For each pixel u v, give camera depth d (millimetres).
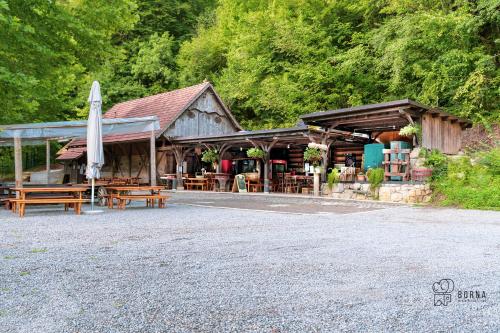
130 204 12977
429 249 5320
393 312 3000
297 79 23766
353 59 20547
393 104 12469
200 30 33250
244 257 4816
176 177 20609
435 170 12625
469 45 17344
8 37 11727
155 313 2957
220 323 2771
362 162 17969
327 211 10570
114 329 2658
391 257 4832
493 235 6473
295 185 17734
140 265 4402
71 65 16141
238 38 27812
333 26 23609
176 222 8180
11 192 12461
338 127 15984
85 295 3363
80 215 9547
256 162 19984
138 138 21453
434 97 17625
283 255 4934
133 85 32250
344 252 5117
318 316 2908
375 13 22531
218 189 19234
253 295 3381
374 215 9516
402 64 18062
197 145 20359
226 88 27062
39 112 17094
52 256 4844
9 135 13555
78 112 28344
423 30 17625
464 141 17141
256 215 9555
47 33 12867
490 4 15703
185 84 30406
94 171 10484
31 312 2967
